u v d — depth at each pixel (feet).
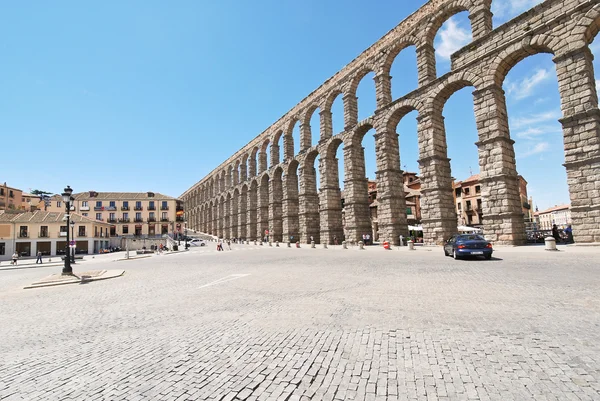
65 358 17.69
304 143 172.96
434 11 103.19
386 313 23.35
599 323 19.06
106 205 289.74
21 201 273.95
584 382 12.51
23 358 18.01
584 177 66.44
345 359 15.65
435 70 106.73
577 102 67.92
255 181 231.71
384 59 122.11
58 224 184.75
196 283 44.68
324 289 34.14
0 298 40.63
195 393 13.02
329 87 153.58
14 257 126.62
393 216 115.03
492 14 90.63
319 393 12.57
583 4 67.62
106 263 105.40
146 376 14.85
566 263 43.80
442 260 56.44
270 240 200.13
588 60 68.49
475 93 88.17
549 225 397.80
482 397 11.82
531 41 76.38
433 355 15.67
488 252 53.52
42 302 36.27
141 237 261.44
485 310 22.84
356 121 140.15
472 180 210.38
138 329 22.74
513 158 84.94
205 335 20.40
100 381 14.57
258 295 32.83
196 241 249.96
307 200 169.68
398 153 121.19
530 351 15.57
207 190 350.84
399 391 12.47
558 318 20.27
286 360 15.84
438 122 102.53
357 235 133.39
